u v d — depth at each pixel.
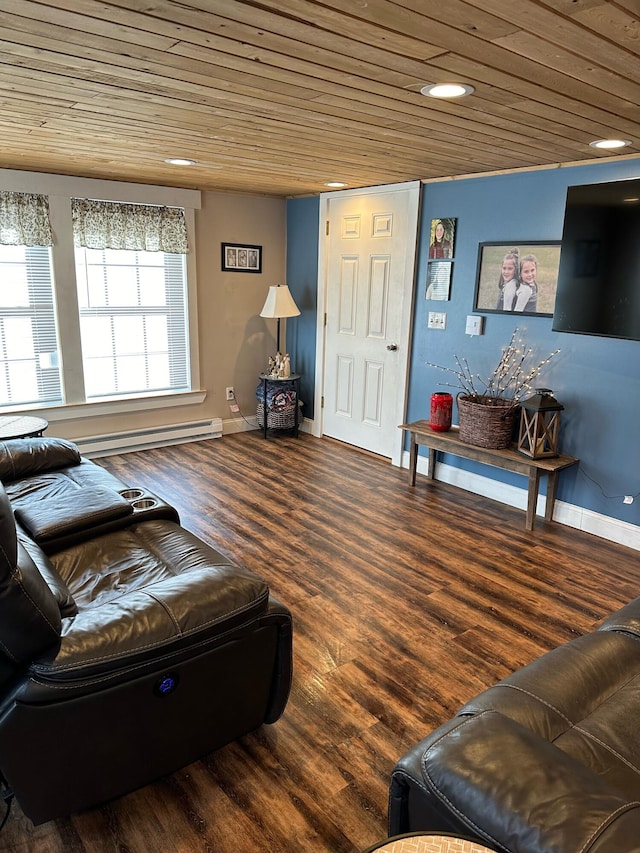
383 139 2.73
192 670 1.57
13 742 1.33
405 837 0.87
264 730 1.93
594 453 3.38
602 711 1.37
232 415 5.42
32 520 2.21
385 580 2.88
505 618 2.58
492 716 1.17
